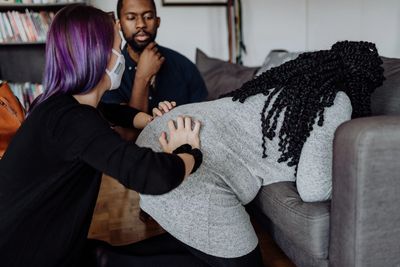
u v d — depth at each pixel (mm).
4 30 2855
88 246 1214
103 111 1407
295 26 3695
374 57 1111
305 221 1091
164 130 1101
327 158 1066
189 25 3400
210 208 1024
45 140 853
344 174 993
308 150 1060
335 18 3281
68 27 867
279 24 3650
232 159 1087
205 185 1031
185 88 1927
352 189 976
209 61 2754
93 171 945
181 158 914
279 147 1120
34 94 3002
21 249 911
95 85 913
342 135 989
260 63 3693
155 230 1827
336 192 1031
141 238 1754
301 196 1121
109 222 1917
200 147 1052
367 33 2924
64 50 870
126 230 1831
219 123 1083
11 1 2809
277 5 3598
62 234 938
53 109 859
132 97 1643
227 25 3436
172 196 1044
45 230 920
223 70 2613
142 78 1633
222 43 3506
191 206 1031
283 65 1137
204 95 2027
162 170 837
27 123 888
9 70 3139
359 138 942
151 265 1164
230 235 1047
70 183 909
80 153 824
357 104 1156
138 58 1755
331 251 1085
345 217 1012
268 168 1143
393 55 2672
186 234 1065
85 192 952
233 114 1105
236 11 3389
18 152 887
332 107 1067
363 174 954
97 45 875
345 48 1115
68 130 832
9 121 1373
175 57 1956
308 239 1105
